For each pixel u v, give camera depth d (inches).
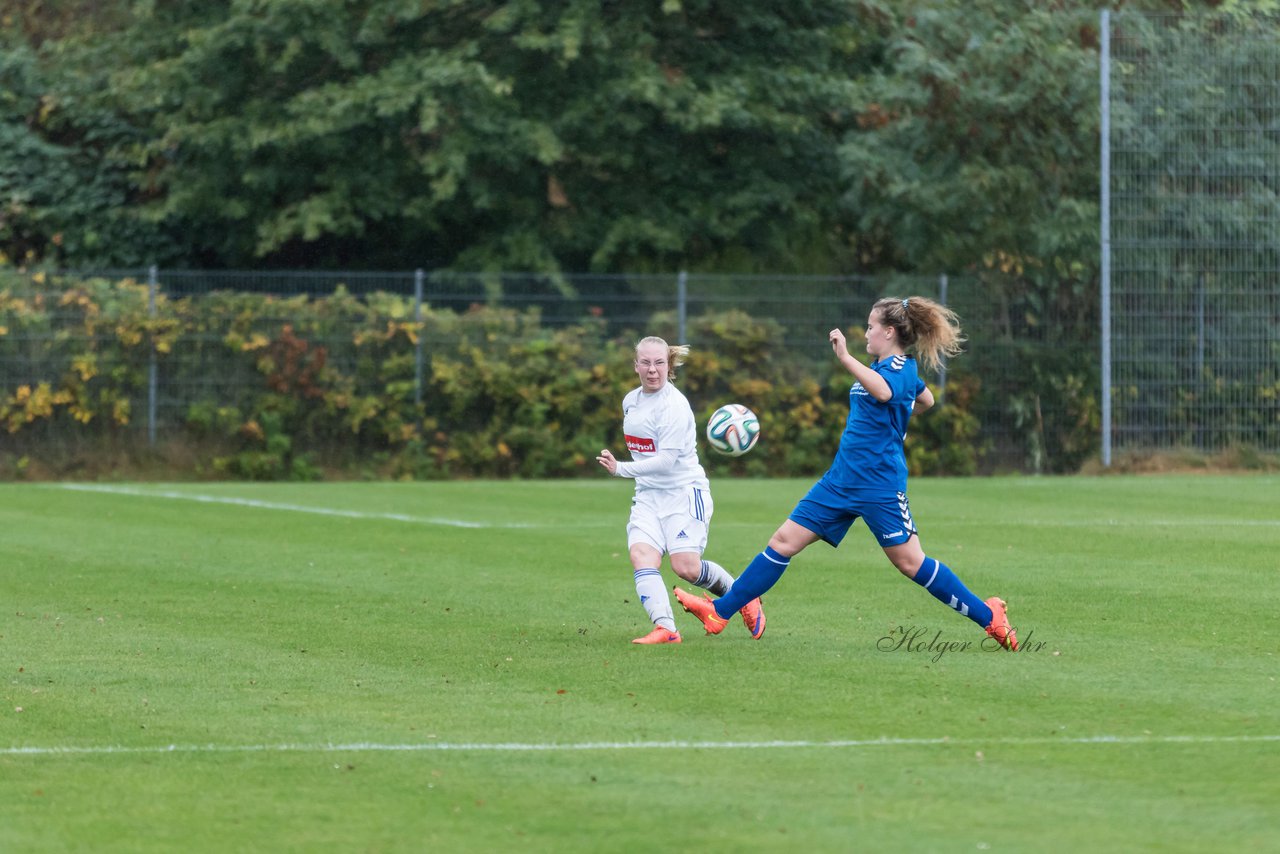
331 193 4239.7
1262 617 1492.4
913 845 783.7
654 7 4323.3
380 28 4106.8
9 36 4840.1
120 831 810.8
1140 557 1956.2
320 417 3503.9
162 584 1744.6
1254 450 3540.8
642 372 1373.0
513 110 4158.5
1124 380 3538.4
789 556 1352.1
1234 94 3494.1
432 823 821.9
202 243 4554.6
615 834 802.8
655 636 1355.8
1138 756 953.5
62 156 4480.8
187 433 3479.3
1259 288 3511.3
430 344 3543.3
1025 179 3838.6
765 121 4333.2
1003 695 1133.7
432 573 1835.6
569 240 4379.9
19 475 3417.8
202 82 4242.1
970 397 3629.4
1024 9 3986.2
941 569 1326.3
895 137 4028.1
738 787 887.1
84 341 3447.3
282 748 979.3
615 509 2672.2
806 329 3649.1
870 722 1046.4
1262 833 802.2
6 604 1596.9
